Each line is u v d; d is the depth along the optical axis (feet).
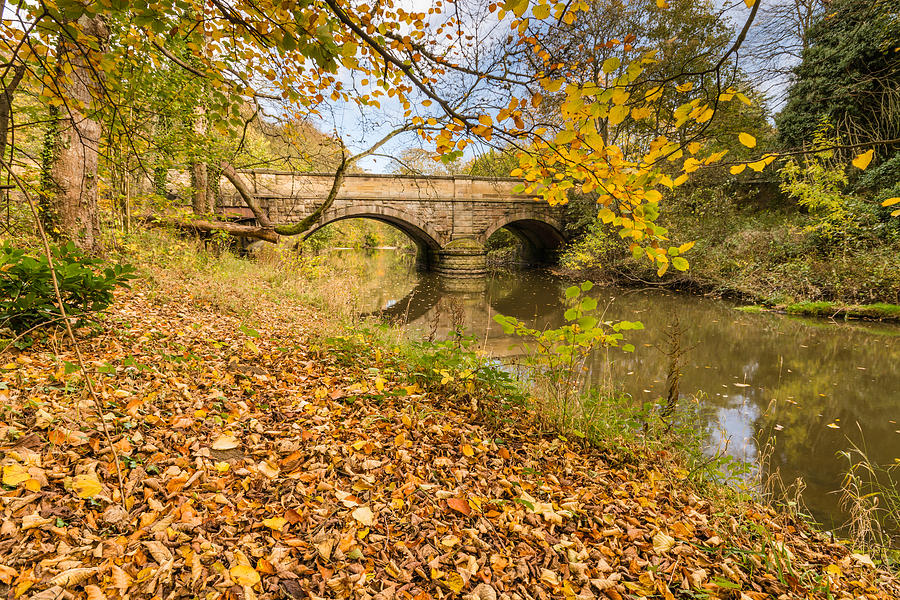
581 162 5.04
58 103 7.52
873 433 14.78
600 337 9.04
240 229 32.04
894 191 34.50
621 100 4.24
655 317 35.70
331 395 10.16
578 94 4.27
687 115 4.80
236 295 21.18
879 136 37.91
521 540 6.10
